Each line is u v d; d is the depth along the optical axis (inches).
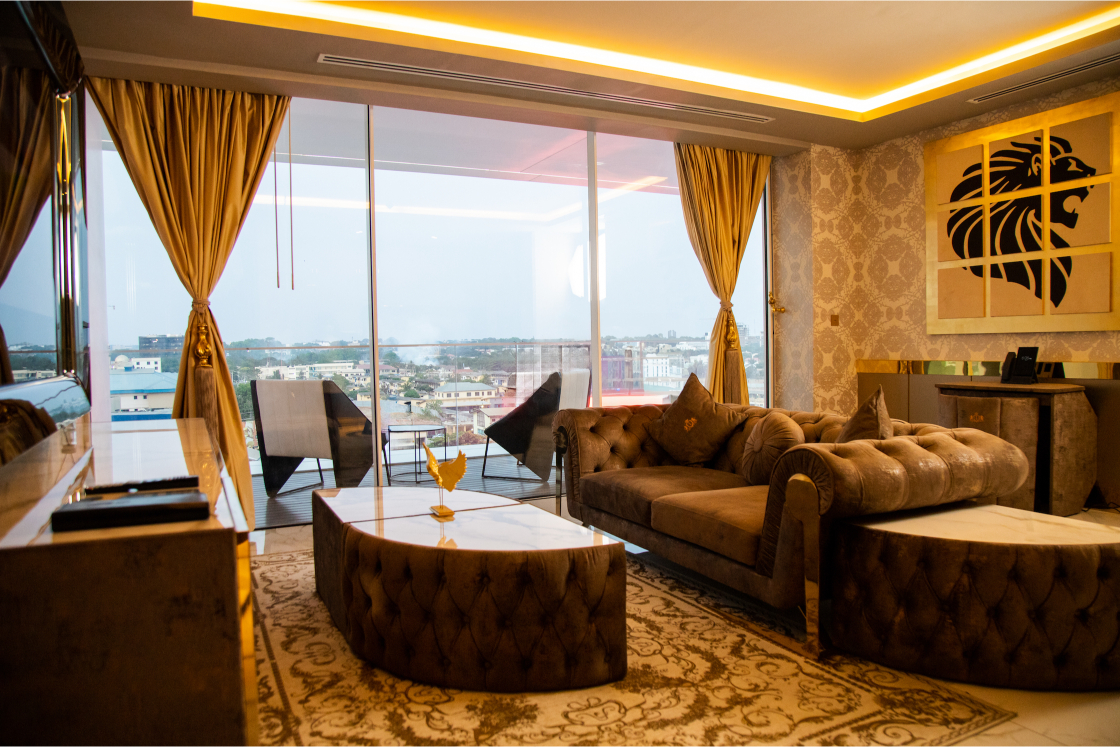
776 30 162.2
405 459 193.0
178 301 166.9
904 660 92.4
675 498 125.1
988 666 88.3
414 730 78.7
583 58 176.9
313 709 83.6
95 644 46.6
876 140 227.8
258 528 175.5
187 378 163.9
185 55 151.0
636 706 83.7
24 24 78.2
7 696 45.4
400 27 157.9
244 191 171.2
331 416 184.4
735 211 234.8
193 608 48.0
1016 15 156.3
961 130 208.5
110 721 47.1
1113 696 86.2
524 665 87.6
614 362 221.0
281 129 177.6
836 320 235.9
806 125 210.2
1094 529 95.7
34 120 83.4
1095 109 178.2
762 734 77.3
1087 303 181.3
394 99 178.1
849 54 176.7
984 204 203.0
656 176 225.1
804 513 96.3
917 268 222.4
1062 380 186.9
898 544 93.0
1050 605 86.9
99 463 80.4
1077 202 182.7
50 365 90.4
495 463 203.9
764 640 103.2
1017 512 106.4
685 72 187.2
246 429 174.4
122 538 46.7
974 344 208.7
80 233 105.5
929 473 100.4
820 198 232.2
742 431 150.9
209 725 48.6
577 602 88.1
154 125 161.0
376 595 93.7
